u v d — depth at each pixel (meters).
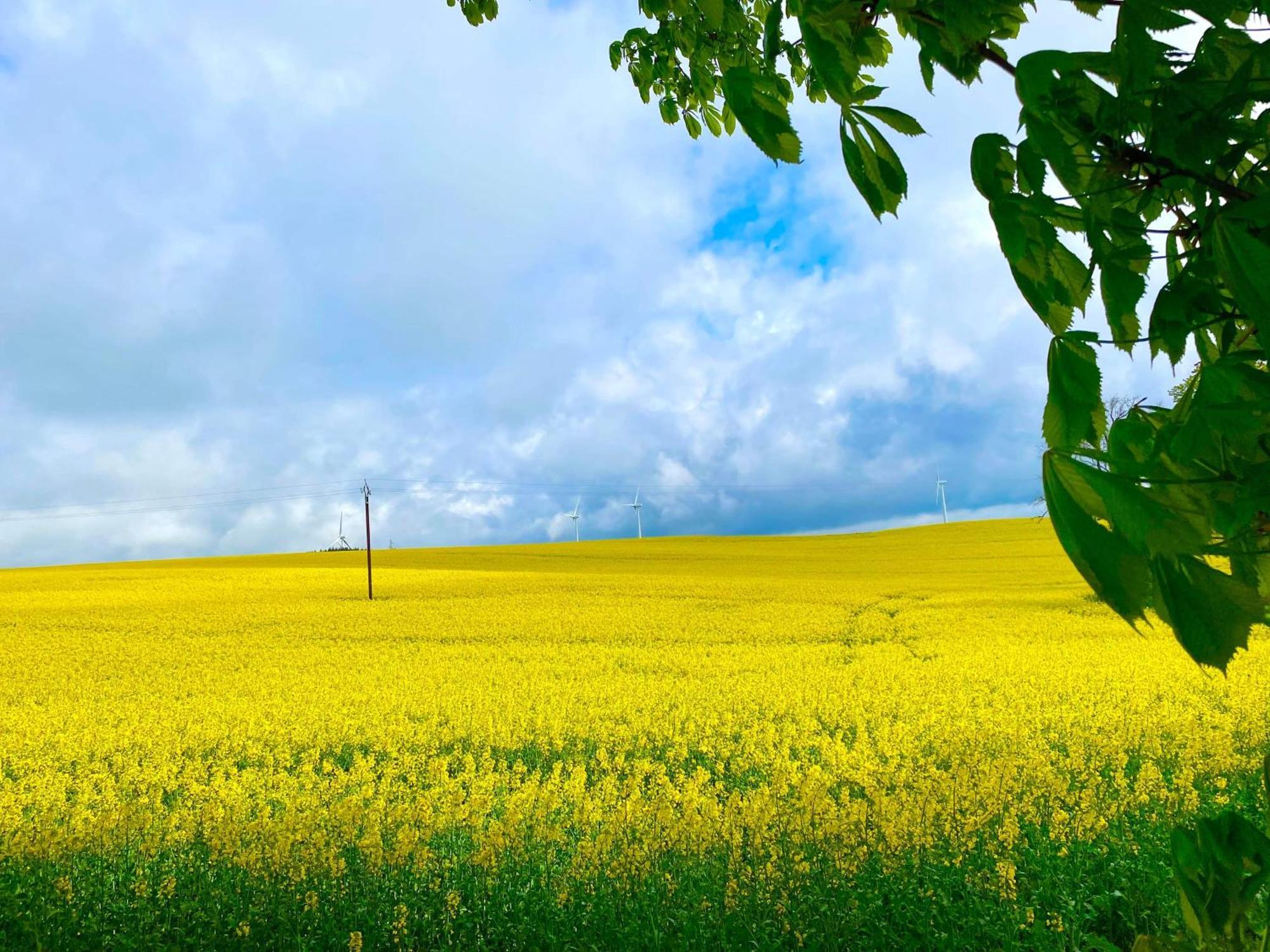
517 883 5.67
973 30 0.88
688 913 5.12
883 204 0.90
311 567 55.53
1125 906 5.28
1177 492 0.80
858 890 5.22
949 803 6.28
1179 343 0.83
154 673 19.73
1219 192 0.77
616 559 60.00
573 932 5.11
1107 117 0.79
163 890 5.78
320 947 5.24
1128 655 17.86
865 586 38.59
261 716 13.73
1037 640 21.27
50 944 5.19
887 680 15.12
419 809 6.80
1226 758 8.13
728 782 9.45
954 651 19.72
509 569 53.56
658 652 21.42
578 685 16.03
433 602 35.25
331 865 5.79
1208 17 0.74
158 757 11.34
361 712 13.98
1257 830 0.95
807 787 6.34
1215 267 0.79
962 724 10.55
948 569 49.53
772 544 73.81
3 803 8.03
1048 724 10.71
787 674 16.58
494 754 11.43
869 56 0.94
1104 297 0.84
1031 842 6.16
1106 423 0.81
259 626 28.78
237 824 6.39
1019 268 0.84
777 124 0.96
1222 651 0.69
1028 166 0.82
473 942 5.18
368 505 38.16
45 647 24.31
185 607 34.38
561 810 7.29
